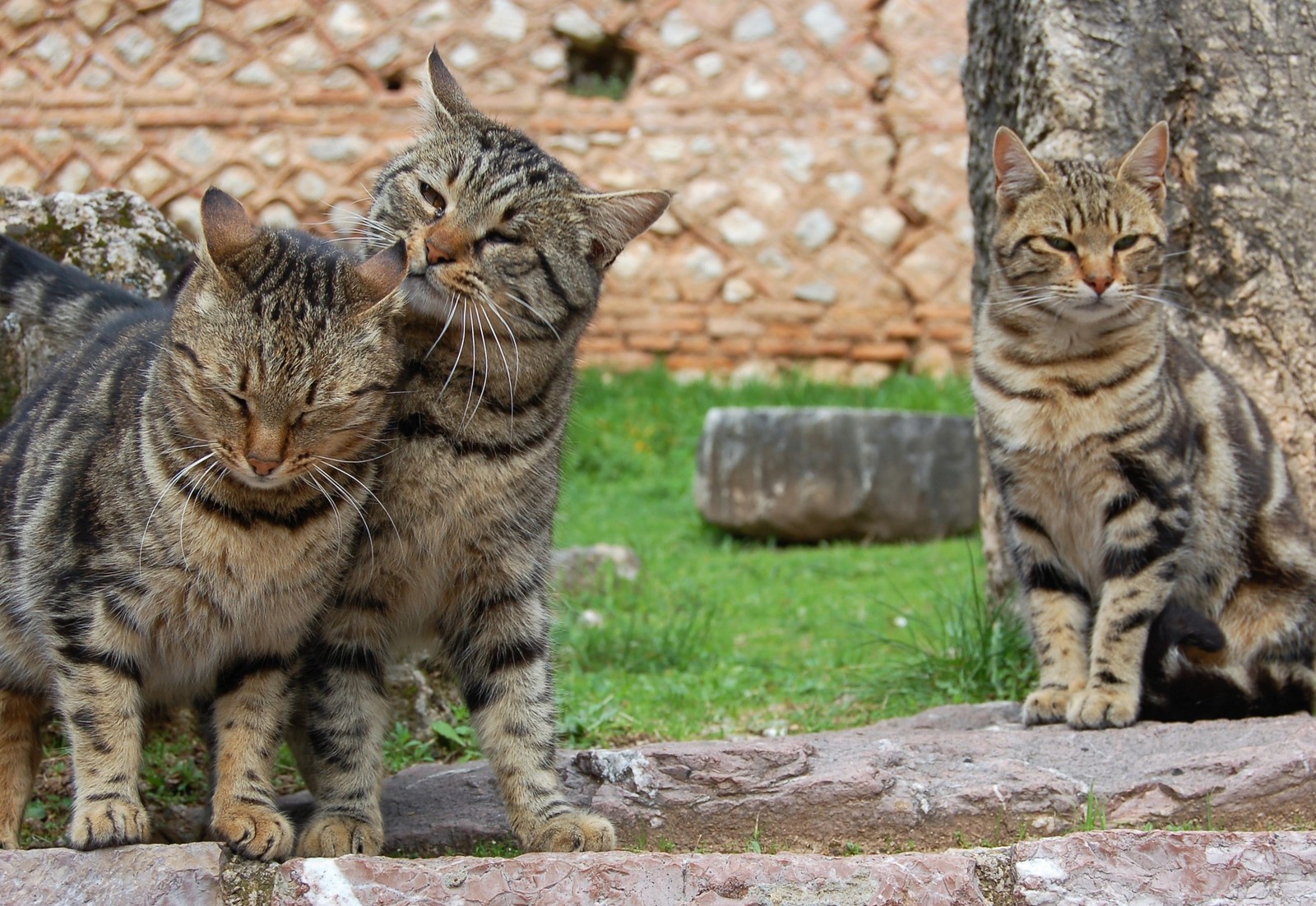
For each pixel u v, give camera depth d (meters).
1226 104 2.17
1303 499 2.14
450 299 1.80
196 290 1.71
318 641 1.80
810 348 3.99
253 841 1.69
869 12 3.93
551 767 1.81
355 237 1.94
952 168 3.94
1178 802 1.78
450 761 2.01
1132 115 2.18
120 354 1.79
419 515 1.80
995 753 1.87
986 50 2.28
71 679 1.70
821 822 1.80
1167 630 1.98
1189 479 2.01
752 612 2.58
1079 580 2.05
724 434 2.99
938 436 2.98
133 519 1.69
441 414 1.80
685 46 3.96
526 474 1.82
